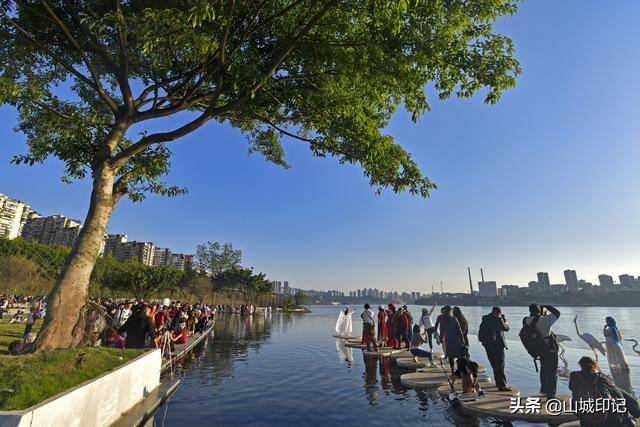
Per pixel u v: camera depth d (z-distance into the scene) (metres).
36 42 7.23
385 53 7.45
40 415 3.55
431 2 6.82
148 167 9.95
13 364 4.82
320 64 8.41
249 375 10.26
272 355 14.23
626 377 9.62
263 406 7.13
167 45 7.73
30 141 9.46
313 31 7.72
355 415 6.56
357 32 7.71
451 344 9.02
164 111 8.25
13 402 3.68
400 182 8.54
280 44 7.85
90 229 7.35
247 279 74.31
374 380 9.65
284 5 8.09
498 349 8.15
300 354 14.52
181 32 6.73
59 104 8.90
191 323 19.22
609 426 4.41
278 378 9.86
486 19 7.10
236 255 71.06
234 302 78.25
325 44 7.27
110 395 5.38
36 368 4.73
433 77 8.05
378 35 7.34
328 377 10.02
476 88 7.71
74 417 4.28
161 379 9.20
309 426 5.95
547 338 7.28
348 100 8.86
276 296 101.31
